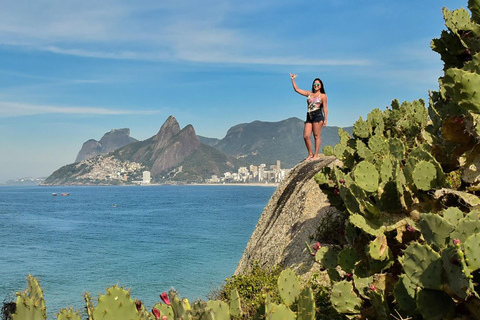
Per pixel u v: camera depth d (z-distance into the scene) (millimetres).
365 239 4383
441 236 3316
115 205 148125
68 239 58188
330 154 9266
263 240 12367
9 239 59312
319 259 5164
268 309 2879
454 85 3723
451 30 5684
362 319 4121
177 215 95375
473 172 4461
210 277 28500
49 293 26484
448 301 3131
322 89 11852
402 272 4074
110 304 2541
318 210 10250
